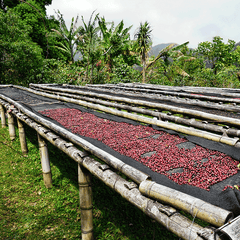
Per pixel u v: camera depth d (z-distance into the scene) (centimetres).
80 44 1770
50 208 489
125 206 488
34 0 2167
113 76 1909
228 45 3450
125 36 2134
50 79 1700
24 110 643
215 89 1211
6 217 457
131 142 388
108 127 493
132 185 264
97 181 582
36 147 795
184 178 261
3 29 1448
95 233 414
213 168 281
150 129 468
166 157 321
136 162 313
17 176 617
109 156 318
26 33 1562
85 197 370
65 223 445
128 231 418
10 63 1452
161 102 777
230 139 359
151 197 235
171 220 201
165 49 1833
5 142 851
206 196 226
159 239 397
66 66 1916
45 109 706
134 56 2188
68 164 678
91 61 1725
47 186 561
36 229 428
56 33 1977
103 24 1969
